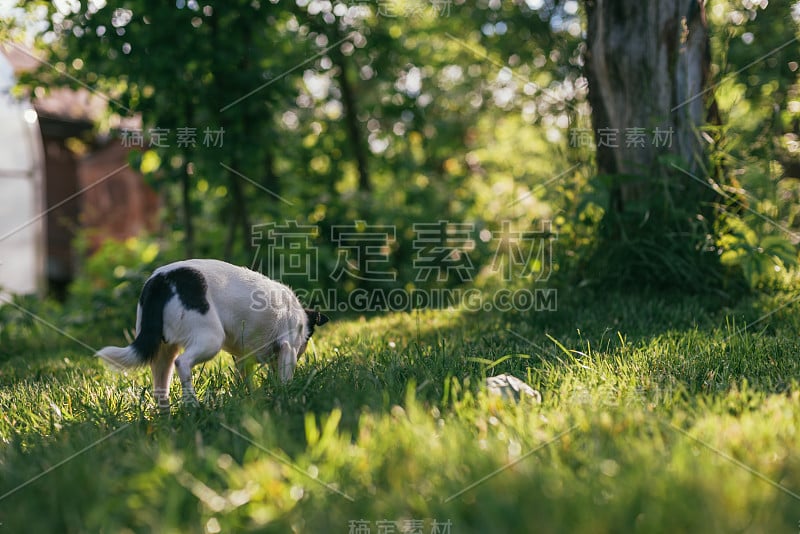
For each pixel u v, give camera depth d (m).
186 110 8.58
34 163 11.23
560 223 7.20
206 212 10.19
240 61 8.65
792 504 2.34
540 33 11.78
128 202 17.06
